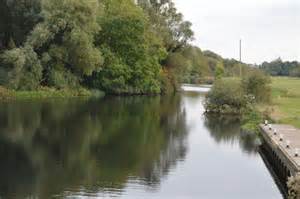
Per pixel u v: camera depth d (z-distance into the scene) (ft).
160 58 313.12
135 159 109.91
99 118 173.06
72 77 258.78
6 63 234.58
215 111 204.23
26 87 238.07
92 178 92.99
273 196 86.53
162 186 89.71
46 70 251.19
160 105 233.96
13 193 83.10
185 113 201.57
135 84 296.10
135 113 193.88
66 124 155.74
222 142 135.03
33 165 102.06
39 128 145.69
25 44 240.94
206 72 499.10
